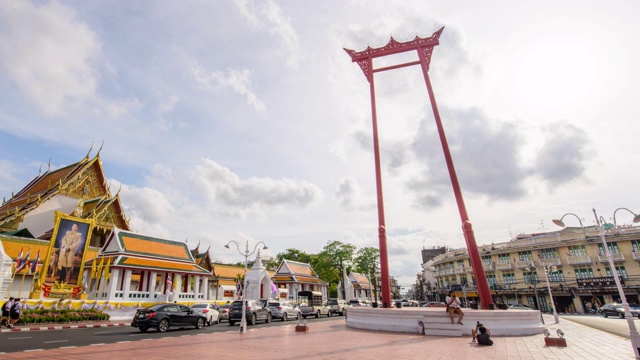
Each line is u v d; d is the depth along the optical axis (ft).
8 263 87.10
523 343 47.60
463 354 38.58
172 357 36.65
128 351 40.91
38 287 92.43
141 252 115.44
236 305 87.25
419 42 98.22
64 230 100.58
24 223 132.57
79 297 100.17
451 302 58.59
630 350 41.70
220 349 42.50
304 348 43.27
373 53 101.30
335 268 235.20
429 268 295.28
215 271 181.16
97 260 110.01
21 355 37.73
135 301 105.19
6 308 71.92
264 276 153.48
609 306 120.26
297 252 270.67
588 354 38.70
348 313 77.25
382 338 53.62
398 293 399.44
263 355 38.04
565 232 168.66
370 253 241.35
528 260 175.42
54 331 67.67
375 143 89.45
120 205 152.97
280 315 103.19
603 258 153.79
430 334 58.13
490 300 66.49
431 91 90.17
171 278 125.08
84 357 36.58
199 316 75.20
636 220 39.06
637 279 144.46
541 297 166.91
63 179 151.02
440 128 84.69
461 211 75.10
